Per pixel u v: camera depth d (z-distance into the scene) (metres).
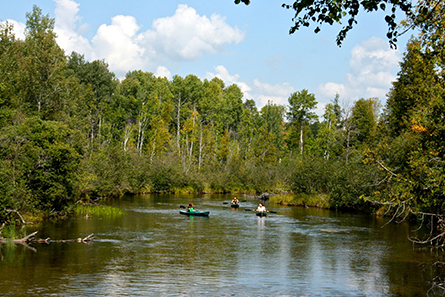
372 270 15.66
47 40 40.66
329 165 43.22
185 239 21.67
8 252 17.22
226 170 68.88
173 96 82.44
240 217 32.25
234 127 101.12
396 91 40.62
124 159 50.88
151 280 13.53
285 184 56.97
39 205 26.55
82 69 75.62
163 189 61.22
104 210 31.83
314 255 18.28
